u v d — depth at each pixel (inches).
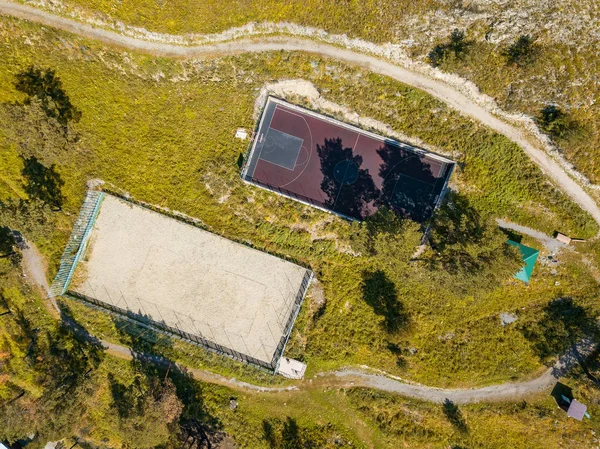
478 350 1125.7
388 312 1123.3
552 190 1061.1
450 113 1066.1
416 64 1051.9
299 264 1131.9
